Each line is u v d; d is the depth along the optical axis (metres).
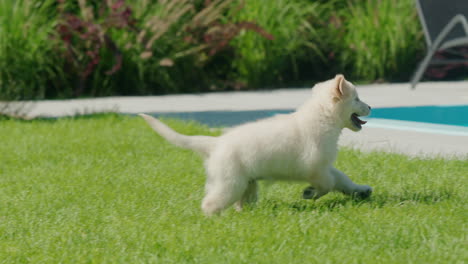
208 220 6.00
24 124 12.88
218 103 16.38
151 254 5.09
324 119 6.34
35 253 5.34
